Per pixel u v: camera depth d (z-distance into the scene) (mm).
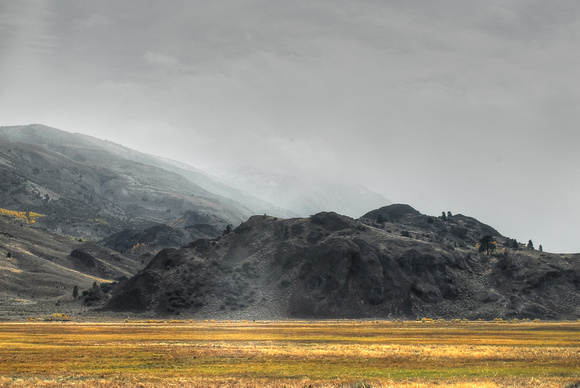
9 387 66625
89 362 87125
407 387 64688
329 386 65625
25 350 101812
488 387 65125
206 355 95062
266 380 70688
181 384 67875
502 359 91000
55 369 80062
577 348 106000
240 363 86250
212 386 66625
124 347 107312
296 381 69625
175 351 100438
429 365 84438
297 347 107062
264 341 122000
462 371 78688
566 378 72375
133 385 67375
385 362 87312
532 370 80000
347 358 91188
